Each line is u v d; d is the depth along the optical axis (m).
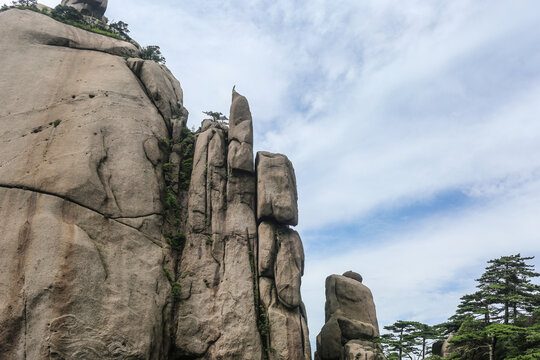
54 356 34.81
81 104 49.47
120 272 41.28
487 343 47.84
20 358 34.19
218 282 46.97
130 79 54.34
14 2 60.66
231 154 54.00
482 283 56.91
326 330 53.06
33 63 51.88
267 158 55.16
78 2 72.00
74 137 46.06
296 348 45.72
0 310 35.31
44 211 40.34
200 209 50.31
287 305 47.97
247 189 53.38
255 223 52.09
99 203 43.50
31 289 36.34
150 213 46.59
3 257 37.59
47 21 56.69
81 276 38.38
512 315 53.72
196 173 52.59
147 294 41.97
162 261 45.25
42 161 43.69
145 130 51.09
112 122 48.94
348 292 55.41
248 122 56.25
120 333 38.41
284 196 52.66
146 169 48.66
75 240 39.66
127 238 43.50
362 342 50.59
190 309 44.78
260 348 44.69
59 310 36.41
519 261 56.41
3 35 53.12
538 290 53.66
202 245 48.44
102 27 65.19
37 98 48.84
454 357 49.91
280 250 50.50
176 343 43.06
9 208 40.28
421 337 55.44
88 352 36.19
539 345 45.38
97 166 45.09
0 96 48.00
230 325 44.75
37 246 38.25
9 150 44.16
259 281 48.66
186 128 57.19
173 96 59.44
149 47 65.25
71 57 54.47
